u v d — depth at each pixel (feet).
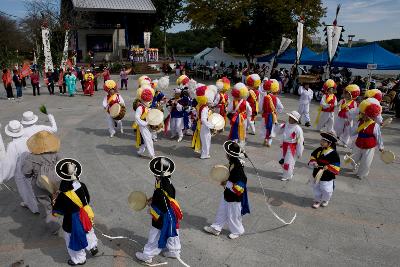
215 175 20.31
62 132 44.06
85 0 123.44
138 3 131.85
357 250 20.68
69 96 72.84
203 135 34.65
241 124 37.50
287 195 27.63
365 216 24.71
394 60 71.56
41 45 111.24
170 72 125.39
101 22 136.67
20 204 25.26
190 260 19.39
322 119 43.88
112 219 23.58
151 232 18.12
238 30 104.27
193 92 40.73
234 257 19.76
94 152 36.73
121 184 28.99
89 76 73.87
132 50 136.36
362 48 76.18
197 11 102.63
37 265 18.84
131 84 95.66
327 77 73.20
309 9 100.37
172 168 17.81
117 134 43.70
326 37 70.95
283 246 20.90
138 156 35.68
